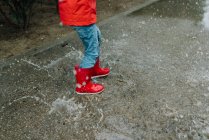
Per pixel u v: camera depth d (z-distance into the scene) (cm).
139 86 344
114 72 372
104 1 645
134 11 577
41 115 302
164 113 300
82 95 330
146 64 389
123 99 322
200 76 360
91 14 295
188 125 285
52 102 321
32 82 357
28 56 415
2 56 419
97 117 297
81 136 275
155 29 495
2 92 340
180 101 317
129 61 397
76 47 438
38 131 282
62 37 472
